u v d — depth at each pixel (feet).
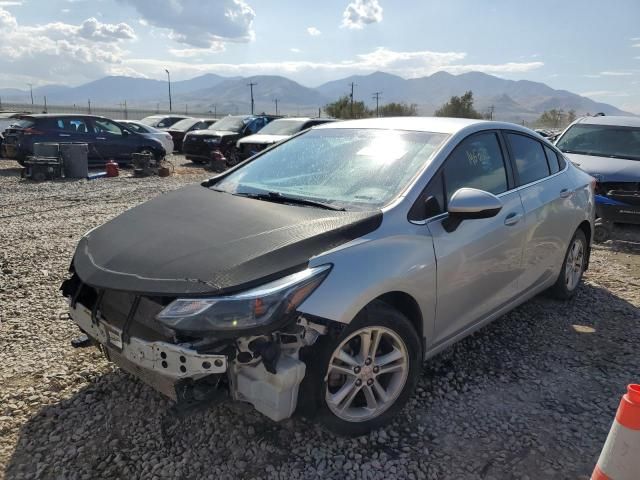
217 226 9.61
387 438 9.55
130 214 11.23
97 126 52.13
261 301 7.73
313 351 8.48
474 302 11.49
